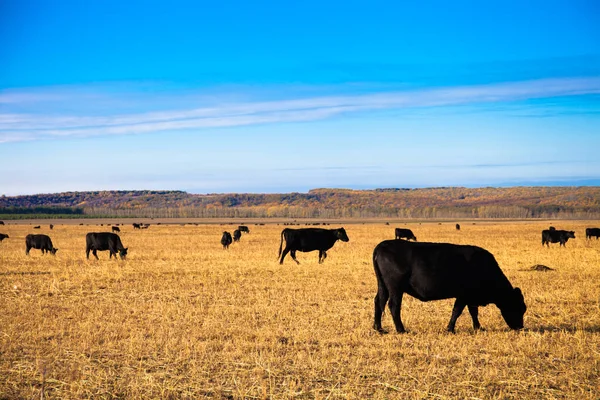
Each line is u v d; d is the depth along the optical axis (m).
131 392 7.91
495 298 11.70
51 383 8.28
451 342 10.65
